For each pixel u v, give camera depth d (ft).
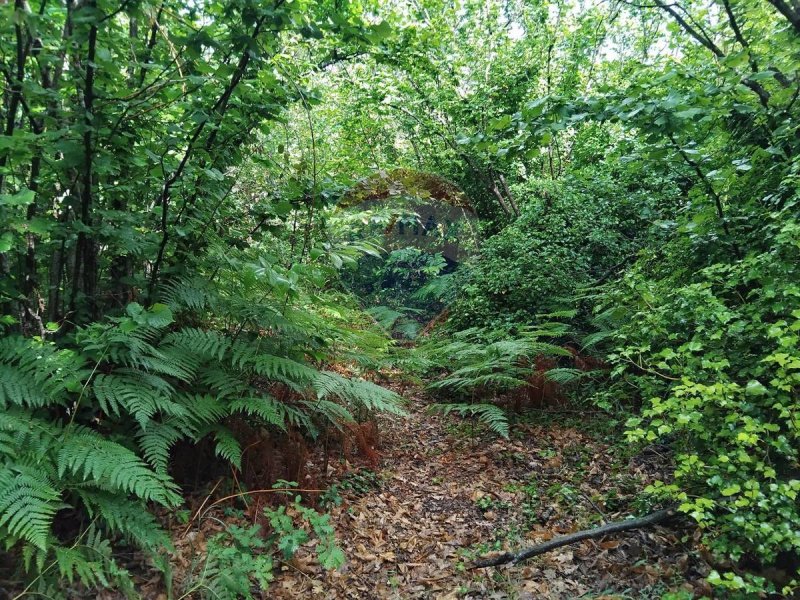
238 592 8.51
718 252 12.50
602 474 13.67
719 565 9.11
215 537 9.10
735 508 7.97
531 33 33.09
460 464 15.28
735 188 12.75
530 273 23.54
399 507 12.82
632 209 24.36
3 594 7.18
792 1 13.30
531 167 35.12
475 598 9.51
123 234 10.09
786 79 13.20
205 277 12.76
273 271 10.85
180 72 9.62
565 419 17.62
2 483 6.94
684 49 21.13
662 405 8.66
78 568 7.24
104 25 9.00
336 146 34.04
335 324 17.21
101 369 9.89
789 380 7.57
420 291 35.91
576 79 32.55
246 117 11.66
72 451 7.87
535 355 20.10
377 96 32.07
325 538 9.55
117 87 10.18
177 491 11.10
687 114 11.09
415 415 19.13
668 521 10.59
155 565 8.36
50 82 10.00
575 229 24.59
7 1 8.36
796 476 8.86
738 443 7.89
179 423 10.07
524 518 12.18
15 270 9.94
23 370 8.21
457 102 31.96
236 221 13.52
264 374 12.50
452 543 11.36
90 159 9.20
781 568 8.62
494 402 18.93
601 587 9.48
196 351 11.34
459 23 33.40
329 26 10.69
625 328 12.80
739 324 9.07
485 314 24.40
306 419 12.82
